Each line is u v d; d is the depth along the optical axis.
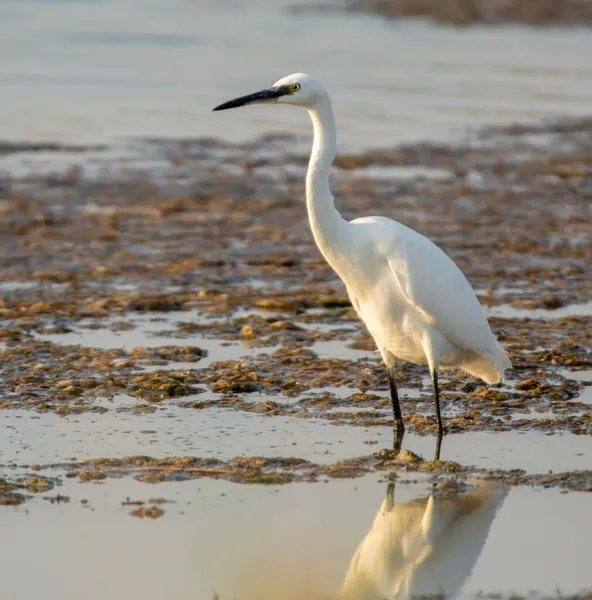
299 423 10.70
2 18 53.12
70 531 8.27
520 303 15.32
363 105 34.28
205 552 7.96
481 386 11.88
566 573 7.70
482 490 9.05
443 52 45.50
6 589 7.43
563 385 11.77
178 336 13.73
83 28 50.88
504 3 56.97
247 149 28.12
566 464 9.59
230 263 17.67
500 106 34.53
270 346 13.34
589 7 56.47
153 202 22.14
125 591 7.43
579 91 37.31
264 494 8.99
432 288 10.11
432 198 22.88
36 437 10.16
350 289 10.73
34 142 27.95
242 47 46.50
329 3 62.19
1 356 12.58
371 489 9.12
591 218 21.23
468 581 7.61
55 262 17.47
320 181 10.41
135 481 9.20
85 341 13.44
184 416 10.83
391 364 10.70
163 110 33.03
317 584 7.62
